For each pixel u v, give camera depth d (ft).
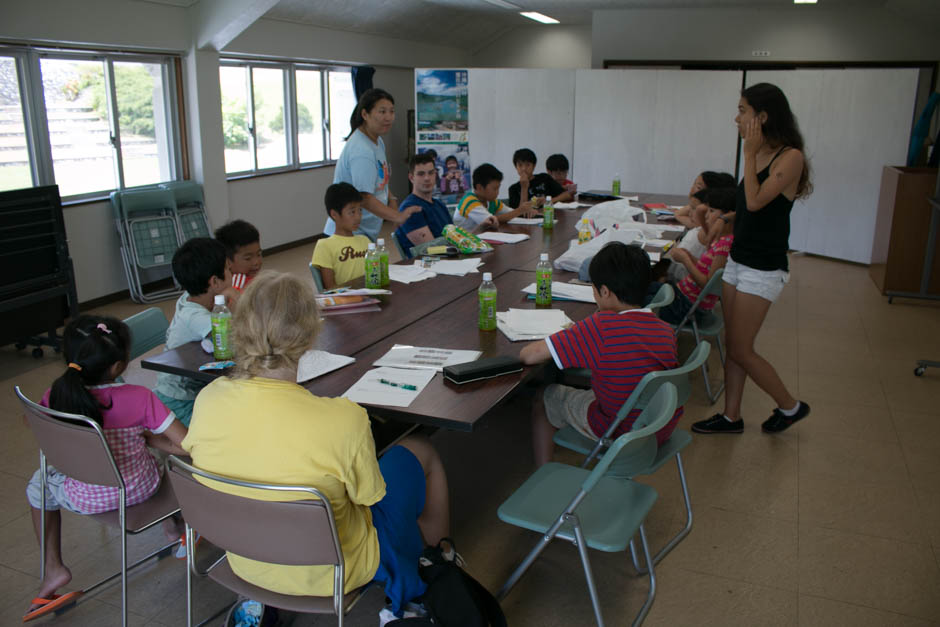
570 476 6.89
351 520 5.31
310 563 4.96
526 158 17.66
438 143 26.18
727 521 8.63
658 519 8.66
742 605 7.15
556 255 12.49
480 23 33.78
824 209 23.24
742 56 27.17
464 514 8.77
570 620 6.95
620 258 7.25
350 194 11.05
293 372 5.13
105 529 8.51
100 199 18.01
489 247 12.78
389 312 9.22
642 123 25.82
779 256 9.87
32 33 15.33
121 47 17.70
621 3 26.61
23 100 16.17
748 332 10.25
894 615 6.99
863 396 12.30
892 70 21.21
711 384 12.94
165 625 6.89
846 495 9.20
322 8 24.61
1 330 13.34
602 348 7.06
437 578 5.75
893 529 8.44
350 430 5.01
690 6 26.71
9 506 8.97
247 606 6.61
